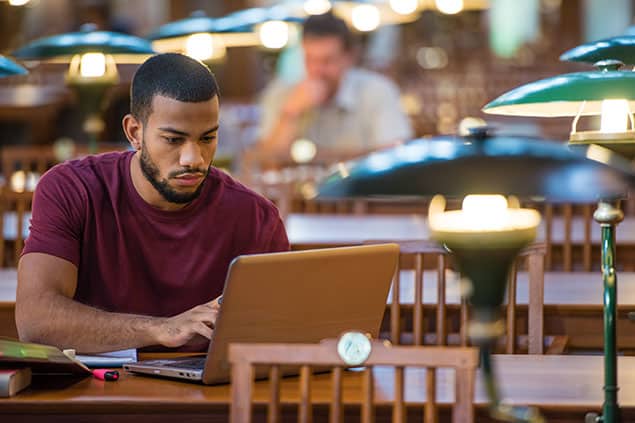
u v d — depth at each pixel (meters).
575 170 2.06
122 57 7.12
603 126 3.10
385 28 15.79
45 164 8.64
